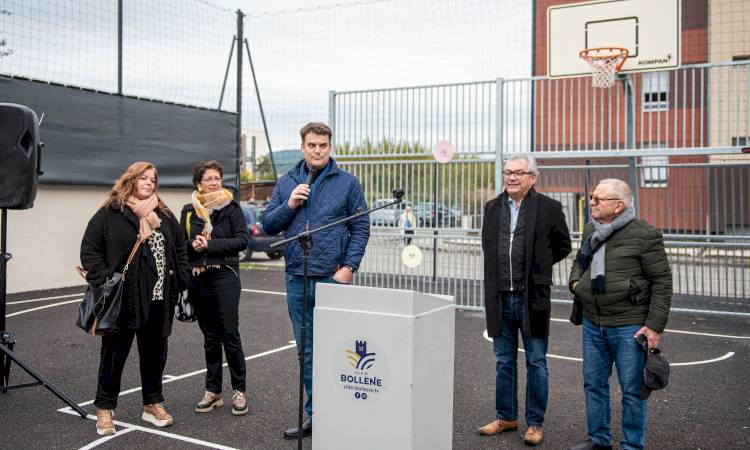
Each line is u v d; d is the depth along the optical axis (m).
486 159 9.62
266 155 14.58
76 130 11.34
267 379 5.86
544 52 19.38
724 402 5.30
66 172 11.21
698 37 16.92
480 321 8.81
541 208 4.39
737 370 6.34
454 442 4.39
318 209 4.40
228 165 14.12
